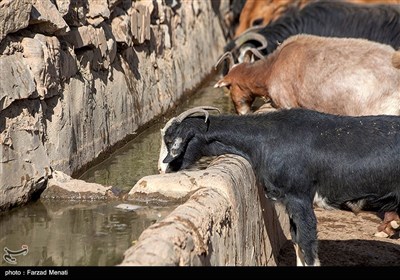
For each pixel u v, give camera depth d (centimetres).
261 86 1409
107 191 1020
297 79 1329
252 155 958
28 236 891
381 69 1267
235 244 859
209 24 2436
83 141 1234
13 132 1009
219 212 816
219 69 2373
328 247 1063
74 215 960
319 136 938
